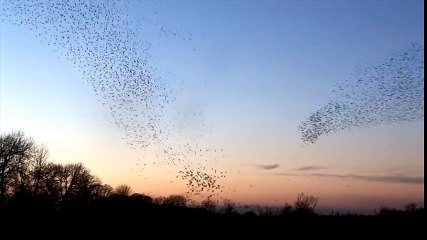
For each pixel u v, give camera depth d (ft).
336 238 180.14
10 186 195.52
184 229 190.90
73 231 184.55
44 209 197.98
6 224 179.52
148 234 184.75
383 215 189.16
